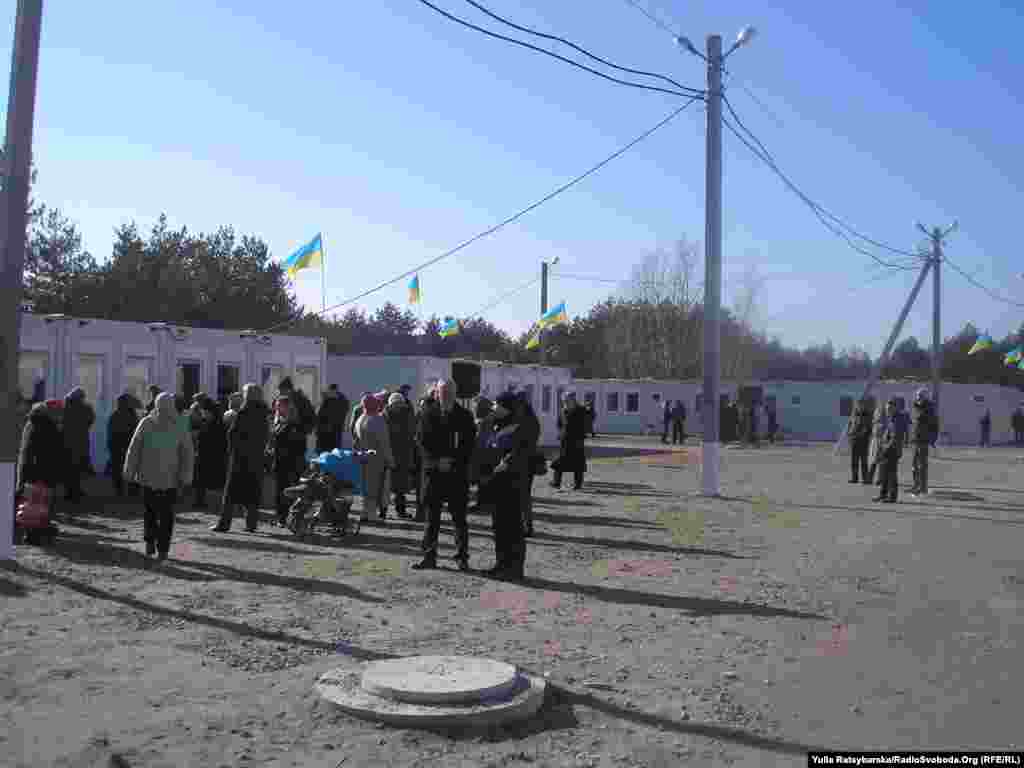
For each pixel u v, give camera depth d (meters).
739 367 62.62
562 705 5.97
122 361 20.78
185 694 5.98
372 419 14.28
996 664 7.12
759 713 5.93
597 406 56.69
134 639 7.26
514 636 7.69
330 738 5.27
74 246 43.62
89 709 5.65
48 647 6.96
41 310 41.25
